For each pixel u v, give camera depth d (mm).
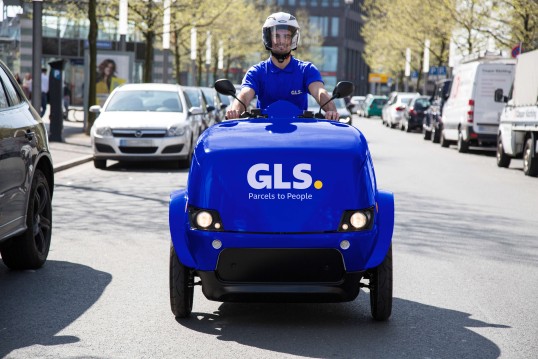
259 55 102375
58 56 66625
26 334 6188
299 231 6207
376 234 6383
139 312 6875
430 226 11953
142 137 19594
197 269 6340
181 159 20109
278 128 6762
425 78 57812
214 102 30406
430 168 22359
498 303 7387
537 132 20641
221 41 64688
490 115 29109
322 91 7488
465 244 10508
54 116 25750
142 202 13969
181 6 41125
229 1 49969
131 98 20922
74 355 5684
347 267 6297
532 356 5797
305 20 125438
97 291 7609
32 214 8312
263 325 6535
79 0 43531
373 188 6457
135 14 39406
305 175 6281
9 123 7730
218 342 6035
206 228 6266
